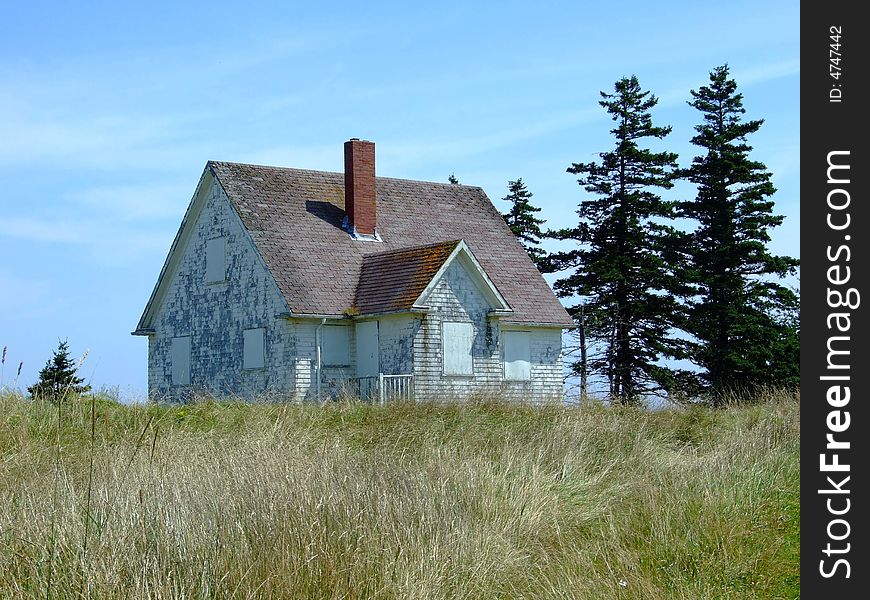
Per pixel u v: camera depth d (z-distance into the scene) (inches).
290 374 1334.9
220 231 1472.7
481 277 1384.1
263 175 1510.8
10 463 573.9
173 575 366.6
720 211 1956.2
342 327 1381.6
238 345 1430.9
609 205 1975.9
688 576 454.9
